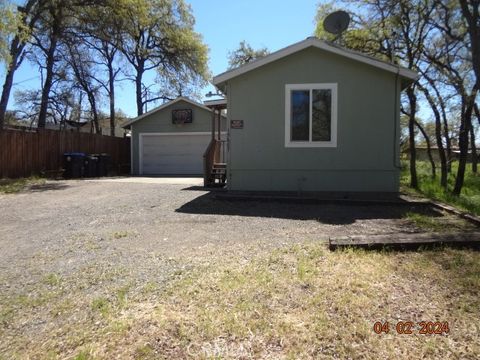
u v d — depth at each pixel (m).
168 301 3.40
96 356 2.62
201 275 4.01
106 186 12.33
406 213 7.50
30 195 10.73
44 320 3.21
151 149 20.66
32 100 27.61
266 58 9.70
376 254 4.61
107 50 28.31
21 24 13.02
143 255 4.82
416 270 4.04
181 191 10.77
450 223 6.58
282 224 6.55
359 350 2.62
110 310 3.26
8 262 4.76
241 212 7.73
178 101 20.17
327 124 9.76
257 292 3.53
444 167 14.45
